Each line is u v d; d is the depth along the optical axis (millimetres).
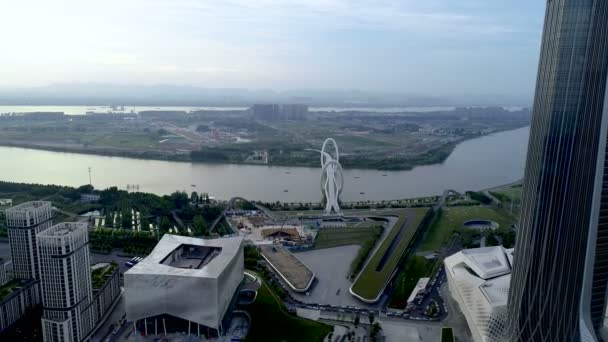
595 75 192500
